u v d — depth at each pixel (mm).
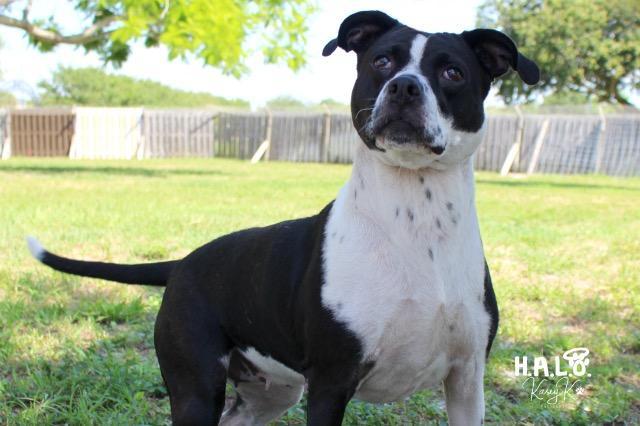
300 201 12727
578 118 23906
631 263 7898
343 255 2762
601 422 3971
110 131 29016
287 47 20094
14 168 20328
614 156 23469
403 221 2730
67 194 13031
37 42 19750
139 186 15062
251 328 3125
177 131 29750
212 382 3148
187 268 3326
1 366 4438
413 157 2684
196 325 3178
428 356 2809
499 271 7340
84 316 5398
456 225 2775
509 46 2939
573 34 30156
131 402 3918
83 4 18875
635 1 30188
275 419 3754
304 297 2846
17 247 7719
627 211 12727
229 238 3318
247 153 29344
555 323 5699
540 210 12602
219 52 16672
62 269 3646
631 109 23562
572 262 7766
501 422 3906
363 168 2820
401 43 2820
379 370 2840
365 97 2836
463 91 2785
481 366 2926
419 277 2713
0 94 43844
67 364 4402
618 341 5203
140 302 5590
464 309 2789
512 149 24359
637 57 30328
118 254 7598
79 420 3709
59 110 28547
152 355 4746
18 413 3818
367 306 2709
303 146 28109
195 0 16297
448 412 3035
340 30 3072
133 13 16109
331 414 2787
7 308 5406
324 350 2775
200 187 15109
